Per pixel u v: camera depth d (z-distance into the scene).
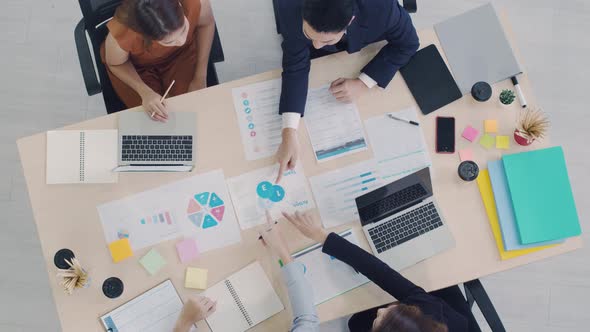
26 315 2.37
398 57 1.77
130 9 1.51
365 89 1.80
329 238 1.66
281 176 1.74
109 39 1.78
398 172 1.78
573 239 1.77
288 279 1.63
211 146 1.75
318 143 1.77
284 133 1.74
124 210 1.70
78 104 2.54
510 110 1.82
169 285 1.67
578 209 2.58
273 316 1.67
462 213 1.76
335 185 1.76
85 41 1.81
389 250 1.72
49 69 2.56
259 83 1.80
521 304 2.52
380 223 1.74
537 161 1.77
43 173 1.70
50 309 2.39
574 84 2.68
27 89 2.53
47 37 2.57
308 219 1.70
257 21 2.67
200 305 1.61
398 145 1.79
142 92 1.82
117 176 1.71
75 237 1.68
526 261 1.75
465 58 1.84
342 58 1.84
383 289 1.63
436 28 1.86
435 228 1.74
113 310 1.65
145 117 1.75
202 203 1.72
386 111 1.80
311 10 1.39
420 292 1.59
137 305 1.66
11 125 2.50
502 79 1.83
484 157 1.80
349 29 1.67
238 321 1.66
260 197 1.73
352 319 1.98
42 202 1.69
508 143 1.80
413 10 1.91
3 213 2.43
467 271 1.73
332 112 1.79
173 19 1.55
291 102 1.74
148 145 1.73
